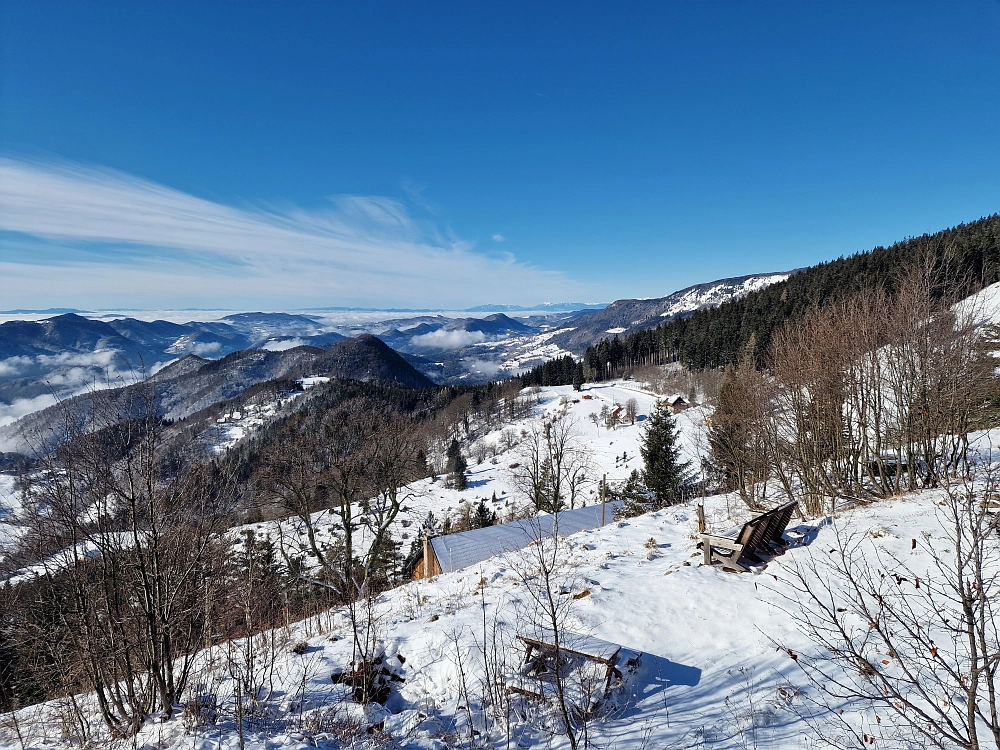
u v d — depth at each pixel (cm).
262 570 1175
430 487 6650
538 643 729
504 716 647
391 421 2558
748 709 607
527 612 901
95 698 744
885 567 861
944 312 1227
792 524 1222
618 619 851
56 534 592
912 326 1241
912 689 566
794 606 830
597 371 13650
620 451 5916
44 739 664
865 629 716
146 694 668
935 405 1205
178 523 667
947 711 511
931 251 1304
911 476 1253
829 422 1325
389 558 2823
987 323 1234
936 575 795
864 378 1321
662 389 9469
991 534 841
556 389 12825
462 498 6034
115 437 621
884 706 550
